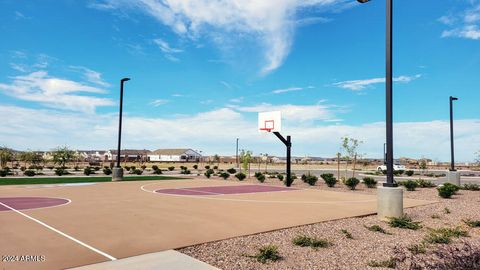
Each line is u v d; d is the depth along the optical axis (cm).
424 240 845
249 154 3816
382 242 825
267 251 671
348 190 2212
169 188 2167
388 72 1145
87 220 1021
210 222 1010
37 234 829
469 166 9156
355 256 701
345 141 3022
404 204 1489
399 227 1004
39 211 1183
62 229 888
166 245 735
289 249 740
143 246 724
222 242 781
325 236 873
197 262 618
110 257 642
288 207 1354
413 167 7788
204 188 2211
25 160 5216
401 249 750
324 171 5641
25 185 2291
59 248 701
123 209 1250
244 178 3102
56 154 5138
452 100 2547
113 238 794
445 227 1018
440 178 3816
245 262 644
